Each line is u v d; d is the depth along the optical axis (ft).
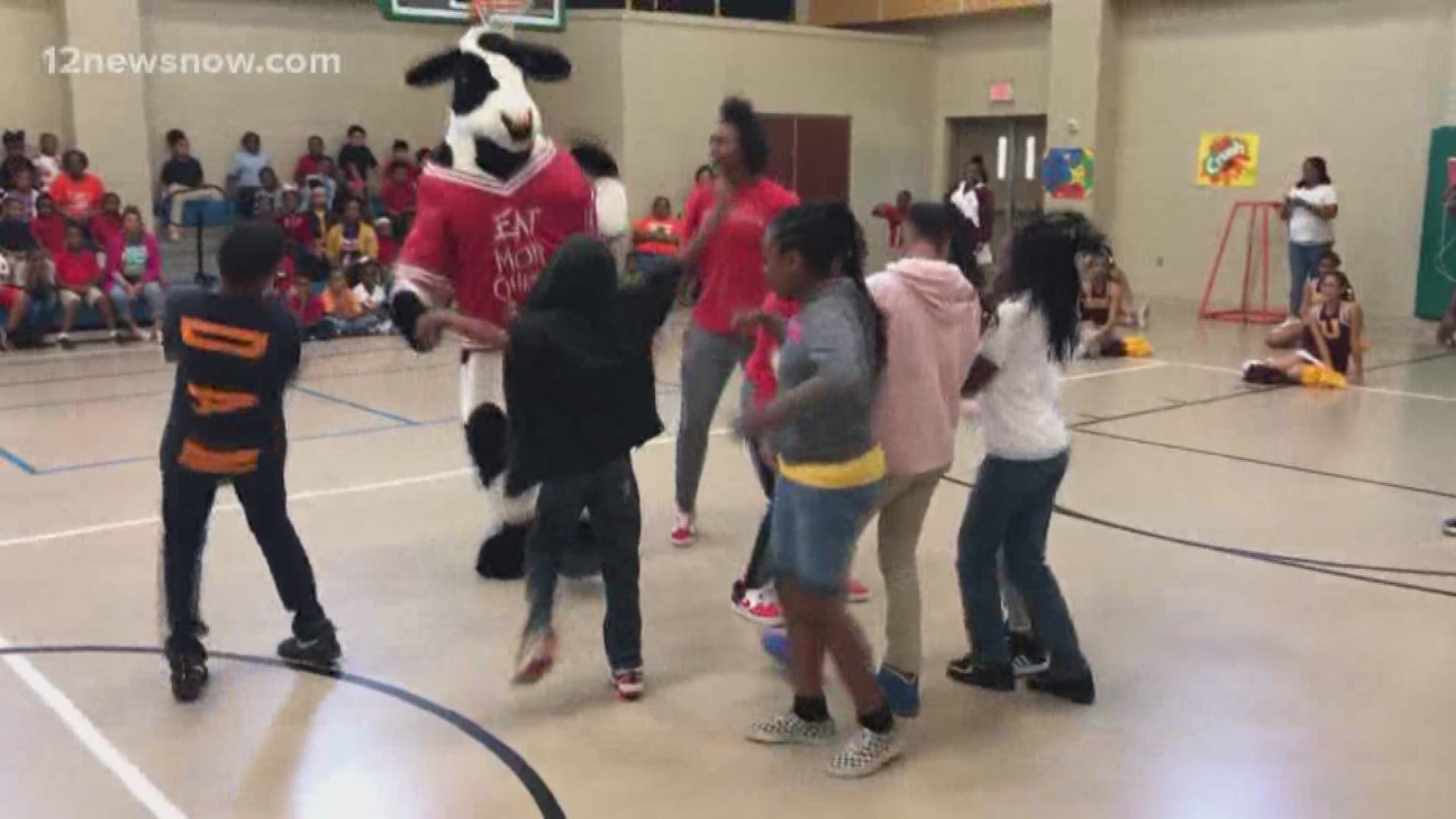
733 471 23.53
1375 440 26.04
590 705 13.67
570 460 13.01
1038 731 13.01
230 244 13.08
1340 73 45.60
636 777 12.08
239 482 13.74
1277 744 12.69
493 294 17.21
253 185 46.78
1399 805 11.48
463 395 17.65
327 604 16.58
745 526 20.08
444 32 52.01
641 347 13.29
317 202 44.27
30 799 11.60
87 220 40.27
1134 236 52.44
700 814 11.36
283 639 15.35
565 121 51.98
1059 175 52.60
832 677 14.43
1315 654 14.97
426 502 21.38
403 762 12.35
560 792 11.75
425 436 26.37
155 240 41.16
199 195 45.29
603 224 18.58
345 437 26.30
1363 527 19.99
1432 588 17.20
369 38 50.29
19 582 17.42
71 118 43.52
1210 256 50.06
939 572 17.98
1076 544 19.19
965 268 14.21
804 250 11.18
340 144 50.24
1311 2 45.98
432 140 52.39
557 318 12.79
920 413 12.06
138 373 33.96
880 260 58.95
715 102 52.80
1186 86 49.96
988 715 13.39
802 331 11.20
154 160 46.34
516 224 17.08
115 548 18.95
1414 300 44.65
